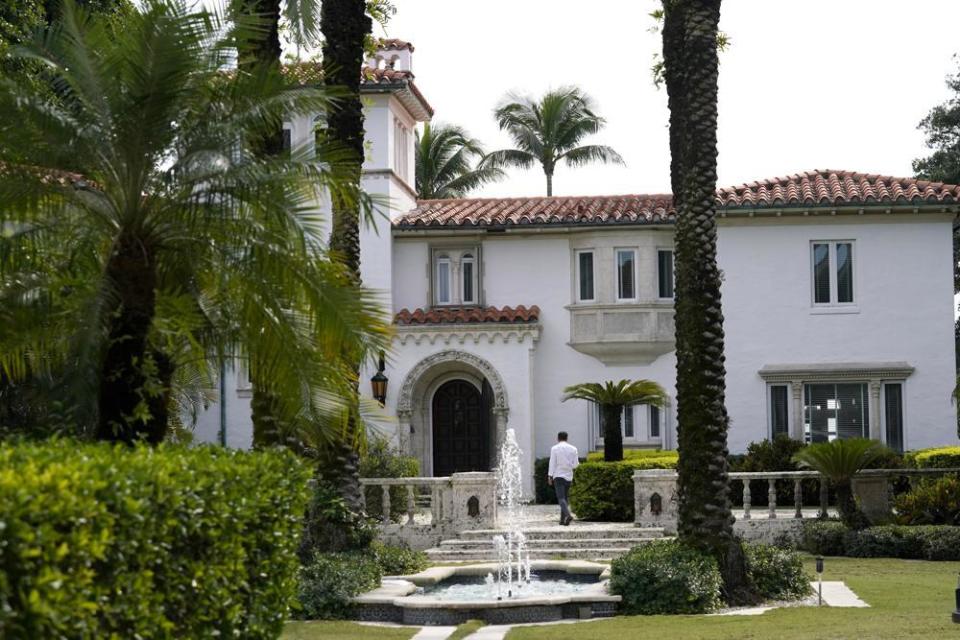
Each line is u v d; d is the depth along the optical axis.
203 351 12.52
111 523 7.02
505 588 19.02
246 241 11.86
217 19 12.07
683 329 17.77
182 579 8.32
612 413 28.52
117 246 11.65
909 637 12.91
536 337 32.78
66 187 11.62
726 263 33.47
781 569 17.72
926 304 33.00
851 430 33.00
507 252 34.00
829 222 33.31
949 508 24.55
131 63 11.48
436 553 23.70
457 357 32.81
